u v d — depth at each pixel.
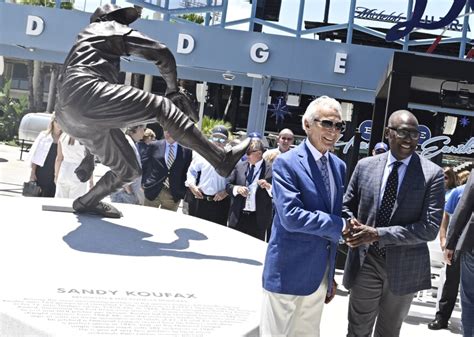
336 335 4.96
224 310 2.61
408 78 7.21
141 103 3.57
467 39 15.26
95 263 3.05
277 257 2.76
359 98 13.83
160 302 2.58
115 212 4.32
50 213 4.19
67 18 12.75
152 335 2.23
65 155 5.71
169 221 4.45
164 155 6.37
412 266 3.30
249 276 3.19
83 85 3.59
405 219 3.30
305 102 16.08
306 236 2.76
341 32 21.66
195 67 12.71
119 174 3.99
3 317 2.28
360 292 3.43
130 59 13.01
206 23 14.30
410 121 3.34
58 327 2.19
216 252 3.64
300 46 12.41
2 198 4.68
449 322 5.82
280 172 2.81
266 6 16.41
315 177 2.84
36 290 2.53
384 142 7.15
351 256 3.46
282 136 5.99
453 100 8.28
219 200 5.88
